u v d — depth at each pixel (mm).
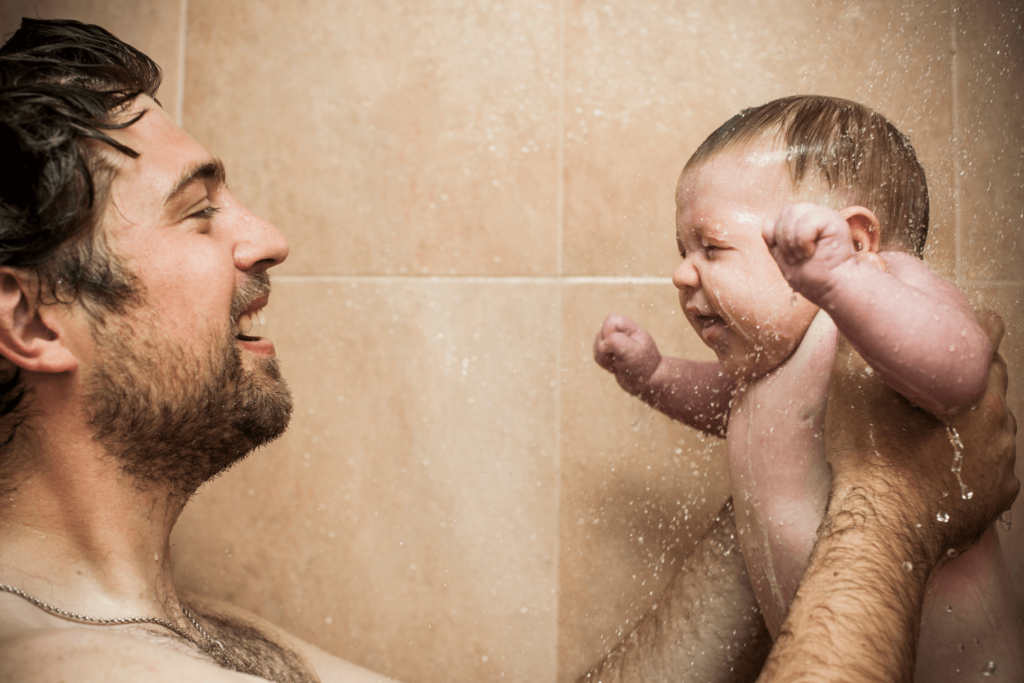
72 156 490
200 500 916
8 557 490
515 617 849
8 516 500
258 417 588
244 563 902
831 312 439
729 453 622
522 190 889
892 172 589
